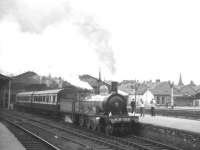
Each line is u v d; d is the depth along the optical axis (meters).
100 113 22.80
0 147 14.60
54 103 33.06
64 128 24.52
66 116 31.05
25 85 68.56
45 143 16.62
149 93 70.25
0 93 62.38
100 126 22.69
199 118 29.77
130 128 21.94
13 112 47.50
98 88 27.86
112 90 23.00
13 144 15.52
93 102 23.83
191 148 16.25
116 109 22.28
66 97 31.50
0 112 46.12
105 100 22.23
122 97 22.72
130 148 16.27
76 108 27.17
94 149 15.50
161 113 36.91
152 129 20.19
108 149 15.61
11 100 65.12
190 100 74.38
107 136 20.78
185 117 31.27
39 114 42.09
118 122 21.12
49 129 24.19
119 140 19.11
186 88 81.25
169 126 19.55
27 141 17.58
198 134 15.86
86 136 19.72
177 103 74.44
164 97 73.44
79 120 26.73
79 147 16.19
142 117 29.98
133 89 72.62
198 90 81.88
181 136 17.19
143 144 17.66
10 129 23.55
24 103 48.38
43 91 39.72
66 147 16.05
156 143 17.58
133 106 30.06
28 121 31.19
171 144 17.95
